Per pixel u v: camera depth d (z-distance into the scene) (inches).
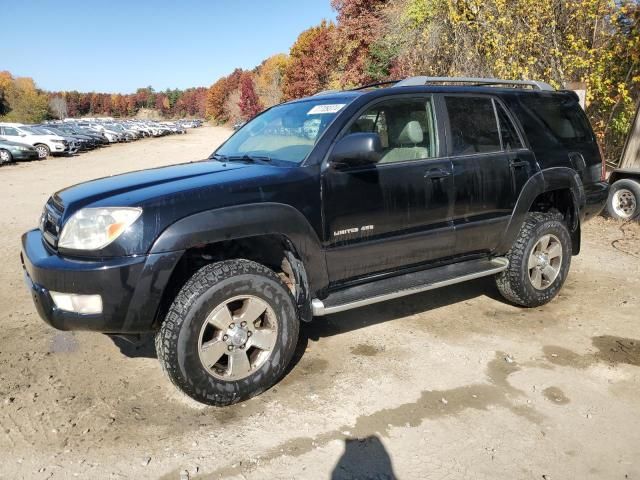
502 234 163.6
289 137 143.3
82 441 106.9
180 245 108.2
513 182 162.4
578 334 157.6
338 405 120.0
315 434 109.3
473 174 153.4
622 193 301.6
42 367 138.5
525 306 176.6
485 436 108.1
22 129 964.0
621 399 122.3
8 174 652.1
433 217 146.8
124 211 107.8
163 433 109.7
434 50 493.0
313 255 126.0
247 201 116.6
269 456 102.3
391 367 137.7
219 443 106.4
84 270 104.9
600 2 348.8
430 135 150.9
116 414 116.6
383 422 113.3
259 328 122.0
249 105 3107.8
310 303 128.1
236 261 118.2
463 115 157.3
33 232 134.9
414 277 148.7
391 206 137.7
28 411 117.6
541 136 174.1
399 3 649.6
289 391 126.2
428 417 115.0
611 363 139.6
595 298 187.5
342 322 167.8
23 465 99.7
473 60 438.3
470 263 162.4
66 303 108.6
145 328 111.3
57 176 624.7
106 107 6934.1
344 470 98.1
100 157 958.4
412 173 141.2
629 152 319.0
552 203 191.6
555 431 109.8
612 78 357.1
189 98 6737.2
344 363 140.2
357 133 125.0
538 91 181.3
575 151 182.9
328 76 1444.4
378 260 139.6
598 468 98.6
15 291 198.4
